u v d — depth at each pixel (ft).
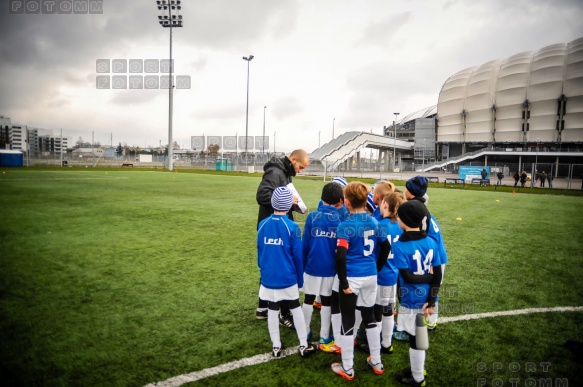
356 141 172.55
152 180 74.79
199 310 12.18
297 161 11.94
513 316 12.15
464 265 18.31
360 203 8.50
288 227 9.13
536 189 76.69
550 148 169.78
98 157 169.17
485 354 9.66
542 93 192.24
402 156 247.29
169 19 111.96
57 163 144.25
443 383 8.32
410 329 8.12
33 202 37.55
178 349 9.59
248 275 15.97
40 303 12.38
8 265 16.65
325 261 9.49
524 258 19.71
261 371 8.70
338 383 8.29
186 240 22.48
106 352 9.34
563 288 14.97
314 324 11.84
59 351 9.32
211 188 59.00
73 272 15.84
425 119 247.70
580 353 9.46
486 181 87.04
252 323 11.32
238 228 26.45
